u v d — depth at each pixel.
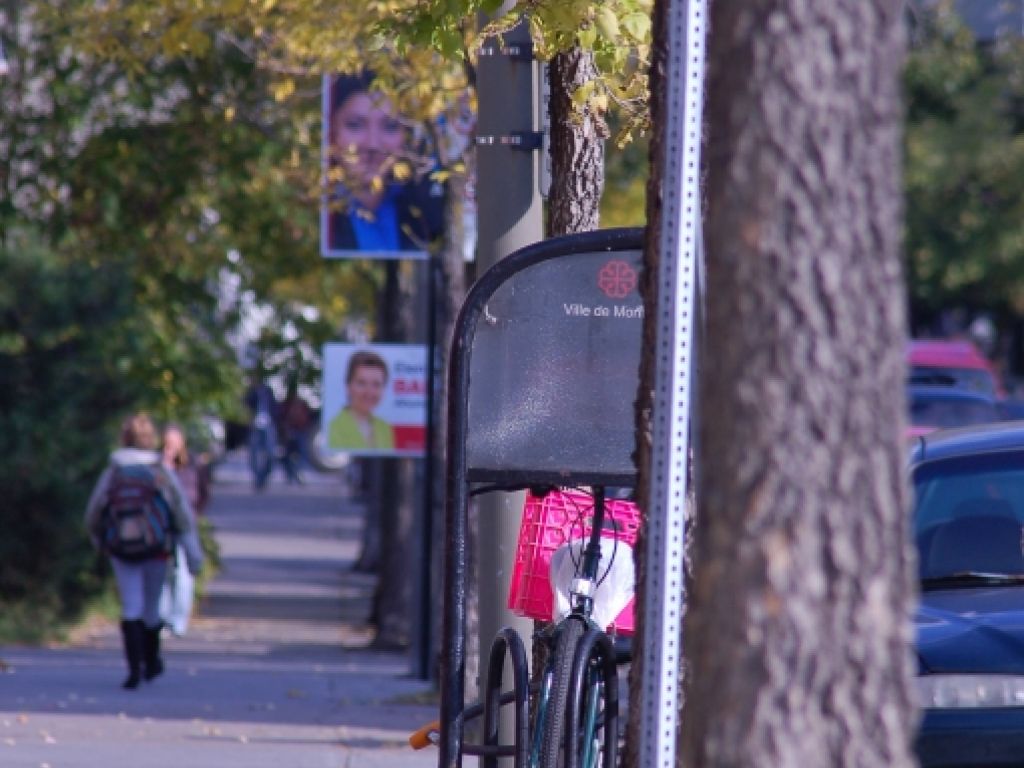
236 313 74.38
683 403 13.98
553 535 21.14
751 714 9.78
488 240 25.55
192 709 39.28
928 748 19.95
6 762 30.66
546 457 20.09
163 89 62.50
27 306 57.53
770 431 9.73
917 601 22.31
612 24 21.84
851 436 9.71
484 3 22.53
